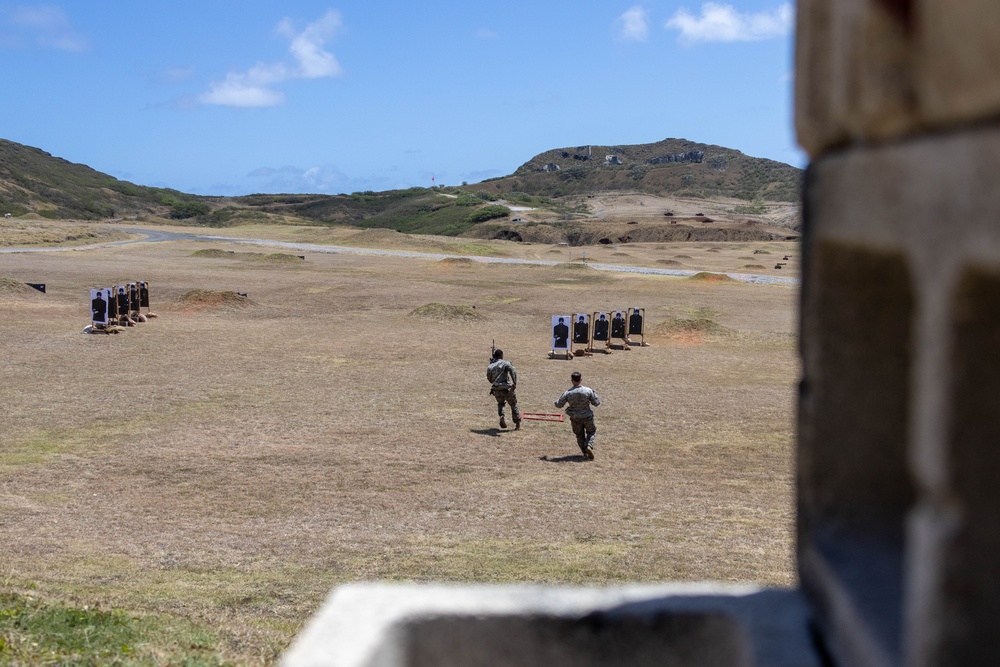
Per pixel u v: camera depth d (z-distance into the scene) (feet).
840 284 9.21
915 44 6.23
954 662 6.17
